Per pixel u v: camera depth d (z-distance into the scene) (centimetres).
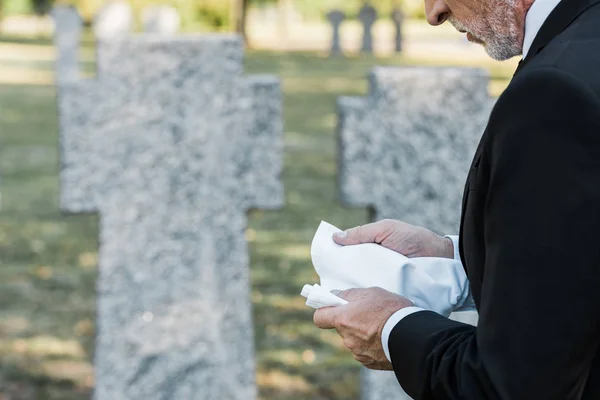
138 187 430
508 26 180
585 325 154
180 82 425
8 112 1706
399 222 229
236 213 437
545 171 156
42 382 585
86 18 3572
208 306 441
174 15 1310
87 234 942
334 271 216
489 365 158
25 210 1033
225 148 432
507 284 158
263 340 655
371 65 2719
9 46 3023
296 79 2311
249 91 429
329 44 3362
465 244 180
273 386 578
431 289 212
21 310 716
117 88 422
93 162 427
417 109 422
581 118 155
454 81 421
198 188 433
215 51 425
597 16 169
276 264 831
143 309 439
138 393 443
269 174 436
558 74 158
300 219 995
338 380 588
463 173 428
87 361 622
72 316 706
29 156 1319
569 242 154
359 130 422
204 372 445
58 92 420
